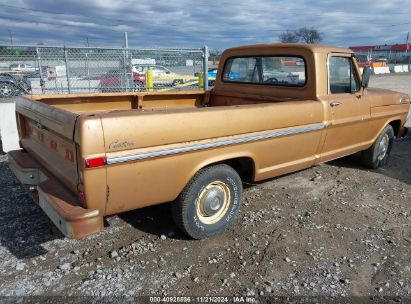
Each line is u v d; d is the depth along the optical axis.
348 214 4.50
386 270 3.39
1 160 6.48
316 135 4.54
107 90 8.75
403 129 6.68
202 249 3.65
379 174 6.05
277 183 5.48
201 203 3.67
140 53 8.95
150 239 3.81
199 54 9.53
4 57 7.47
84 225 2.82
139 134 2.96
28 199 4.71
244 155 3.78
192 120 3.28
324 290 3.10
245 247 3.71
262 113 3.83
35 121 3.68
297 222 4.25
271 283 3.16
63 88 8.02
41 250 3.58
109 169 2.86
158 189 3.26
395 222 4.33
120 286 3.09
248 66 5.39
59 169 3.23
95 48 8.02
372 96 5.47
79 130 2.71
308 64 4.56
